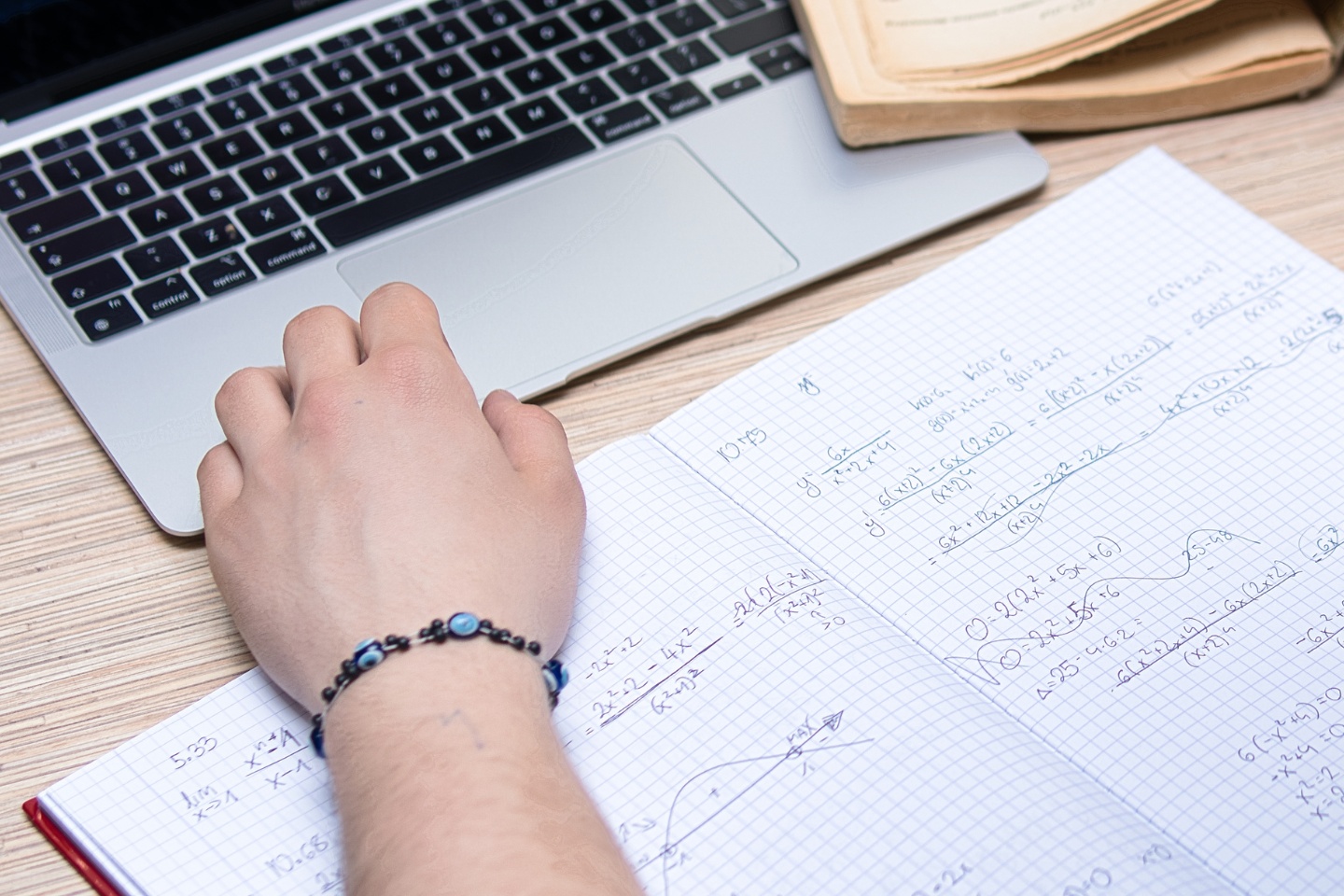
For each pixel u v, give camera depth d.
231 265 0.57
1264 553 0.48
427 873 0.36
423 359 0.47
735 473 0.51
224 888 0.40
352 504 0.43
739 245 0.58
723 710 0.43
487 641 0.41
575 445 0.53
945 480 0.51
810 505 0.50
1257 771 0.42
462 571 0.42
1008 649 0.45
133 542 0.50
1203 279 0.58
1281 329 0.56
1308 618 0.46
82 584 0.48
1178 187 0.61
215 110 0.63
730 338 0.57
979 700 0.44
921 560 0.48
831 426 0.53
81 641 0.47
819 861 0.40
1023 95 0.62
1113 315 0.56
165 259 0.57
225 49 0.66
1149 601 0.47
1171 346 0.55
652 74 0.66
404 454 0.45
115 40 0.63
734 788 0.41
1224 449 0.51
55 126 0.62
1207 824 0.41
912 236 0.59
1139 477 0.51
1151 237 0.59
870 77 0.62
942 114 0.62
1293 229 0.60
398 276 0.57
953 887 0.39
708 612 0.46
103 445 0.51
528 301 0.56
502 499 0.45
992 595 0.47
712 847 0.40
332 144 0.62
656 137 0.63
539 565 0.44
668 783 0.42
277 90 0.64
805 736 0.43
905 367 0.55
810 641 0.45
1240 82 0.64
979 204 0.60
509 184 0.61
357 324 0.51
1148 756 0.42
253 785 0.42
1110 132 0.65
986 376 0.54
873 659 0.45
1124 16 0.62
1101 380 0.54
